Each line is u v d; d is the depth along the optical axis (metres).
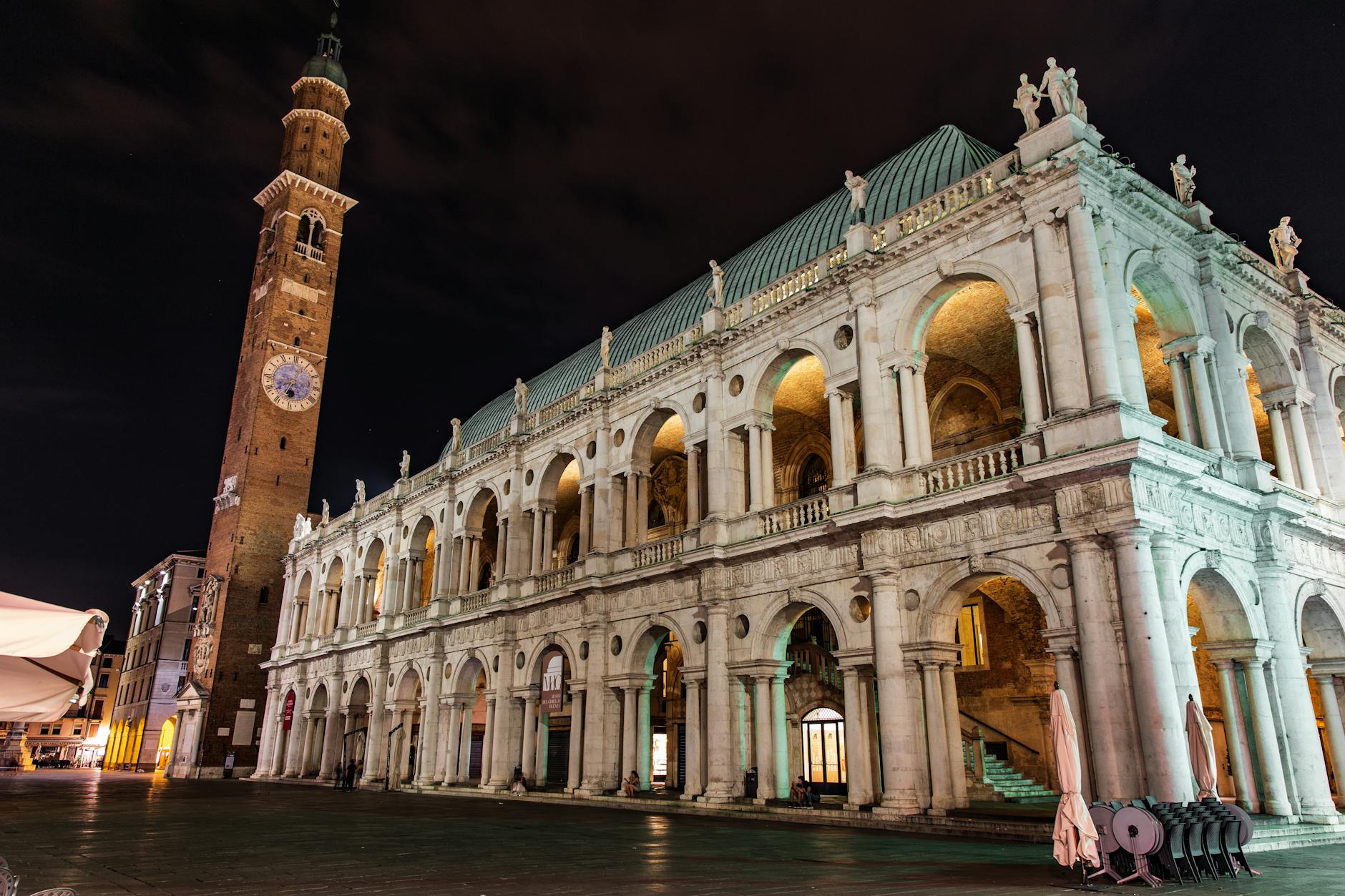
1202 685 30.86
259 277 80.50
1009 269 24.75
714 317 34.69
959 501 24.02
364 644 55.31
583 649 38.03
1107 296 22.83
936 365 33.84
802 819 26.02
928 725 24.05
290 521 74.06
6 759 115.94
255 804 35.00
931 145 32.34
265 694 70.62
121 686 108.19
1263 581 24.27
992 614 32.41
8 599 10.05
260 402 74.06
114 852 17.95
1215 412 25.56
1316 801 22.59
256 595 71.38
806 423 38.28
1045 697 30.09
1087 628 20.58
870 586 26.22
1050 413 22.78
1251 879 14.58
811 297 30.50
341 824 25.22
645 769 34.97
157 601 99.06
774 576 29.75
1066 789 14.32
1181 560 21.50
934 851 18.08
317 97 84.31
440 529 51.38
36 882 13.62
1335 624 27.03
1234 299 27.97
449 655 48.16
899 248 27.64
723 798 29.33
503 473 47.00
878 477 26.41
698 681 31.94
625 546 37.25
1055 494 22.02
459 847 19.03
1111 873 13.77
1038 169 23.78
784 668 30.00
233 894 12.34
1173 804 15.57
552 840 20.44
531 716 40.62
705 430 34.28
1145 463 20.44
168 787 50.59
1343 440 31.97
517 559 44.19
